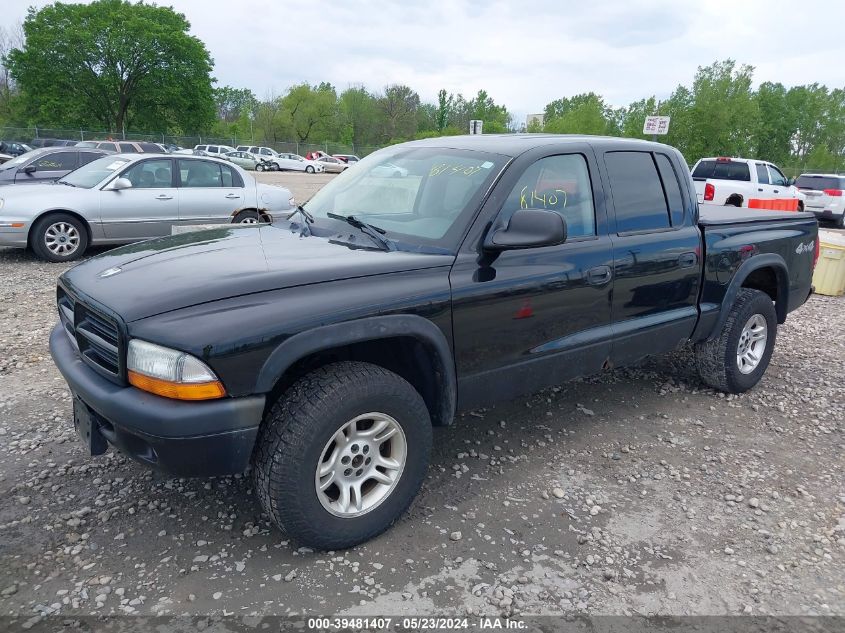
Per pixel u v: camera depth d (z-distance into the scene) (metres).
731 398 4.93
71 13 55.91
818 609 2.69
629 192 3.97
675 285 4.18
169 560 2.81
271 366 2.55
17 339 5.61
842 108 70.94
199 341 2.44
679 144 36.38
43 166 13.19
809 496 3.58
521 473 3.69
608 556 2.98
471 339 3.17
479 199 3.26
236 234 3.62
